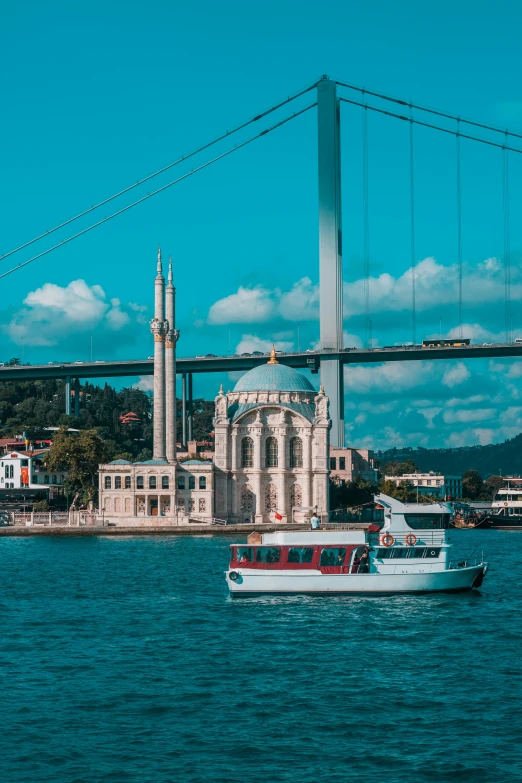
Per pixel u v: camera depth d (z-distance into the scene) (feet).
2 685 223.71
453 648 261.24
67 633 282.36
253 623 295.28
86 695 215.51
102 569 452.76
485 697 213.05
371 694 215.51
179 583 392.47
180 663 244.63
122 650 259.39
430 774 170.30
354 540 341.00
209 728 193.06
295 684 224.33
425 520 346.54
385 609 317.01
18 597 354.13
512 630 285.23
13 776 169.37
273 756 178.19
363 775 169.78
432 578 341.62
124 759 176.96
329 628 287.28
